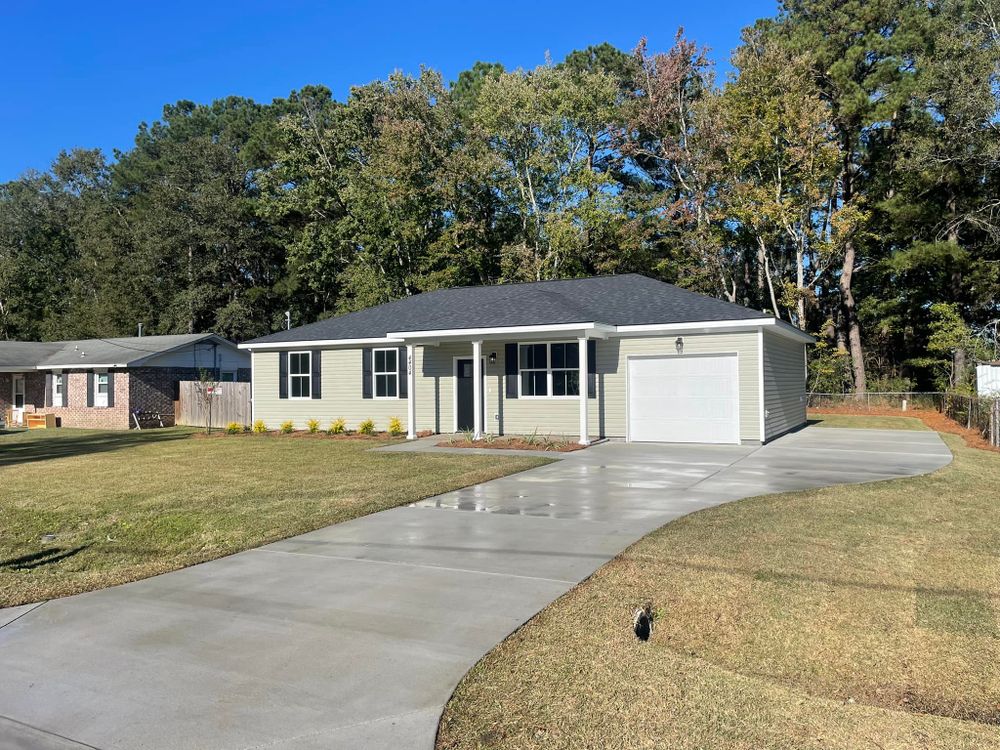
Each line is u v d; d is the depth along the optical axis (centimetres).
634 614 509
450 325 1744
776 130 2920
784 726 363
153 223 4262
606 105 3538
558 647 456
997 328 2939
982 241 3097
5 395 3148
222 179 4350
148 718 379
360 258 3709
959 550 646
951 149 2781
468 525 810
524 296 1978
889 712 380
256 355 2234
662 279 3562
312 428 2064
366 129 3709
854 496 913
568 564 639
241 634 496
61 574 710
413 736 354
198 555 723
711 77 3400
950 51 2747
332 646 469
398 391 1998
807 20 3306
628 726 361
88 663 454
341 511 902
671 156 3353
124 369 2680
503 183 3562
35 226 5506
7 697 409
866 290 3759
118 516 948
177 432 2356
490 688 402
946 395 2572
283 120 3859
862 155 3253
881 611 507
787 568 596
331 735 356
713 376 1609
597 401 1728
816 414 2764
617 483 1075
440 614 522
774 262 3634
